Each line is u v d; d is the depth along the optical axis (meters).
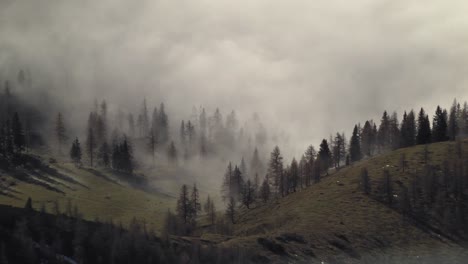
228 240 127.06
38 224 109.50
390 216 144.50
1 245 95.44
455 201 150.88
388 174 156.62
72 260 100.06
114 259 102.75
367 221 141.25
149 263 103.94
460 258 128.50
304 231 133.25
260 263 115.00
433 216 145.00
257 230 146.38
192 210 171.88
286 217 150.12
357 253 126.44
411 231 138.25
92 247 104.88
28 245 97.81
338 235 132.50
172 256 108.00
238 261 112.44
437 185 157.50
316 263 119.38
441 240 135.62
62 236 107.88
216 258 112.25
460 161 167.75
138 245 106.50
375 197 154.75
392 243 133.00
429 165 168.00
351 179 172.38
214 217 171.88
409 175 164.62
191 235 154.75
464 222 142.12
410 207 148.38
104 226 114.31
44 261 96.75
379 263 123.94
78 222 112.25
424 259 126.94
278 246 122.50
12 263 93.00
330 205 153.25
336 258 122.81
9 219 108.94
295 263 117.75
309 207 154.38
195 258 109.81
